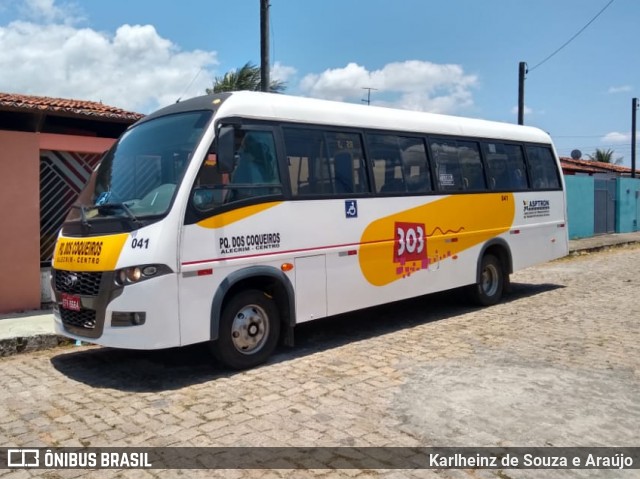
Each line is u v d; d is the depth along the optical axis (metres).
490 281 10.11
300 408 5.27
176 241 5.74
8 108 9.70
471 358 6.80
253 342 6.56
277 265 6.60
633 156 34.97
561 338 7.70
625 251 20.42
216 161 6.02
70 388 5.98
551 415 5.05
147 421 5.04
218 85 20.23
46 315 8.77
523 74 24.03
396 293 8.07
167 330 5.68
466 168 9.45
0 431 4.88
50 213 9.93
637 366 6.43
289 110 6.92
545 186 11.28
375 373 6.28
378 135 7.98
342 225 7.32
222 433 4.76
